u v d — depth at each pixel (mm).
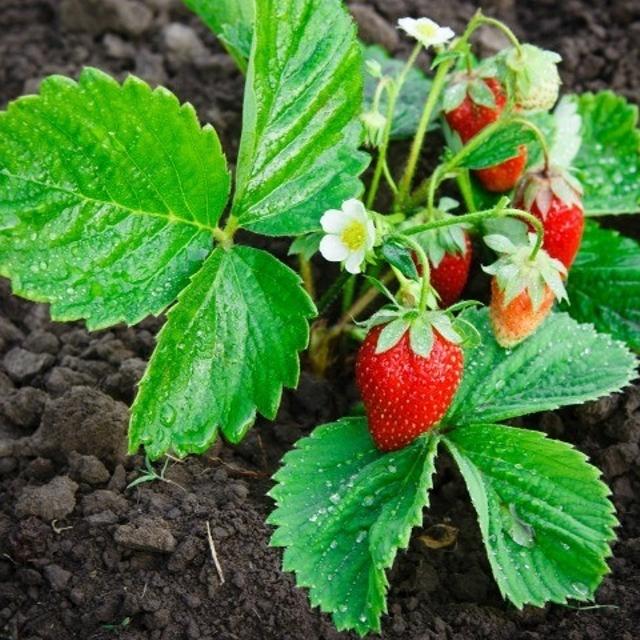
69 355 652
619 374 604
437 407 571
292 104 578
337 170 582
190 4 655
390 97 621
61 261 562
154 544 579
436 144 699
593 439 636
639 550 601
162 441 575
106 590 576
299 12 571
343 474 590
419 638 574
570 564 572
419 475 582
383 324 571
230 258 580
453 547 606
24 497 591
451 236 615
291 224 580
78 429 608
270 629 568
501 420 620
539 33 772
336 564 571
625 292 654
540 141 611
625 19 770
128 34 771
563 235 618
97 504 594
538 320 587
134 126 560
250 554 581
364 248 566
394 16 777
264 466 620
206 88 741
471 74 631
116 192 566
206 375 577
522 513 580
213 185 575
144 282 572
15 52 768
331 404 645
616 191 688
